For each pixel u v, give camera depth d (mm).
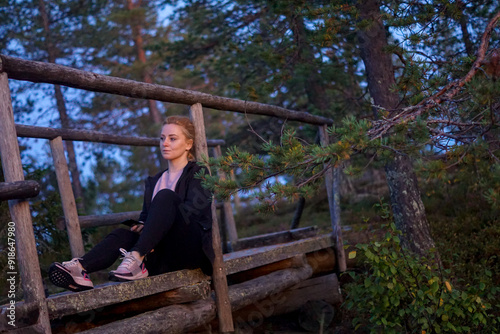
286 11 5367
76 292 2436
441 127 2768
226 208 5367
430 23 4109
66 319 2629
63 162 3730
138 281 2674
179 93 3072
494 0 4906
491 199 2291
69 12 12516
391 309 3352
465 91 2766
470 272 4605
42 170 4602
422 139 2598
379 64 4688
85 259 2607
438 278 3287
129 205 9281
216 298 3088
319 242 4504
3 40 11914
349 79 7379
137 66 14984
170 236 2846
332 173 4777
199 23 9562
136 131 16375
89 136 4023
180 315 2844
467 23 5051
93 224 4133
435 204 6863
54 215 4324
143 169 17453
